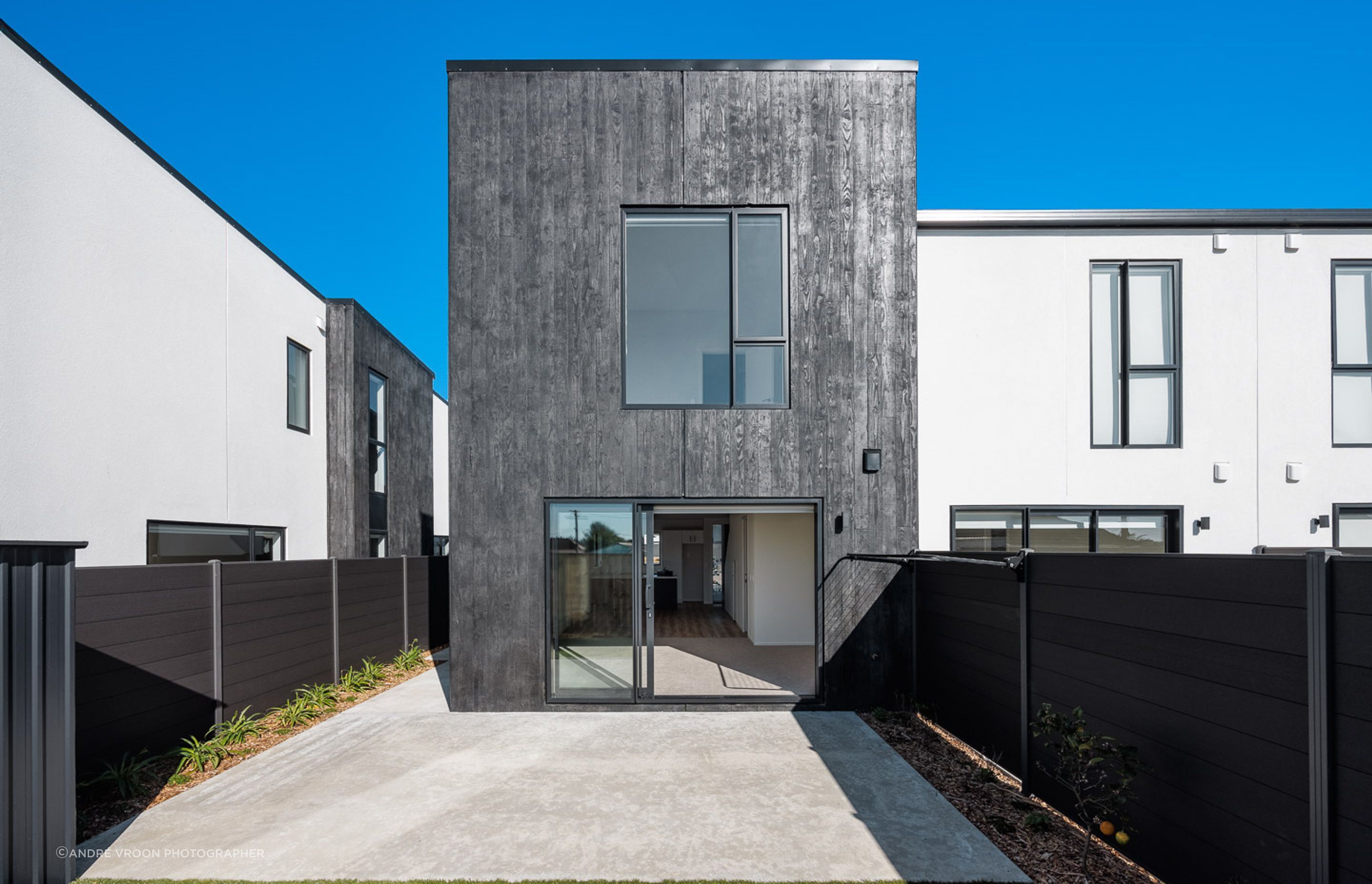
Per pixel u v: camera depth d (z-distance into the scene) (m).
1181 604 3.11
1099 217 7.07
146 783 4.46
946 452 7.04
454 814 4.02
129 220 6.49
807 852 3.54
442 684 7.55
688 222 6.45
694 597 17.12
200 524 7.57
